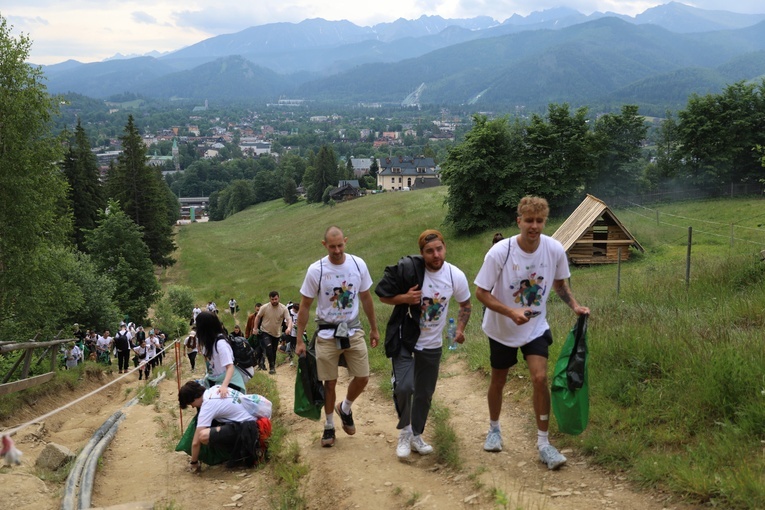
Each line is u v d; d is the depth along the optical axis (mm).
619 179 49312
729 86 48562
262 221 115562
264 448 6727
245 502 5602
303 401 6531
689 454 4922
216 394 6797
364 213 75188
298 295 40875
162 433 8445
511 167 46844
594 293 16859
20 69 23812
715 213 39156
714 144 48250
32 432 8234
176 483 6293
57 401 11875
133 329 25203
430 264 5727
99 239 45656
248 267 63312
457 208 48594
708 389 5609
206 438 6516
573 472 5129
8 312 23984
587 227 30359
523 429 6340
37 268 23734
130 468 6922
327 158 141000
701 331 7625
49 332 25047
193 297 46062
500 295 5406
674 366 6504
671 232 35031
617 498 4562
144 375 18969
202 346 7176
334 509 5027
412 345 5730
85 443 7918
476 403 7605
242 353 7504
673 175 52062
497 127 48094
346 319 6332
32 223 23766
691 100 49469
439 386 8852
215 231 110125
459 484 5133
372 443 6602
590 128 48719
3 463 6395
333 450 6414
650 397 6016
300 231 79688
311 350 6500
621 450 5176
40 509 5395
